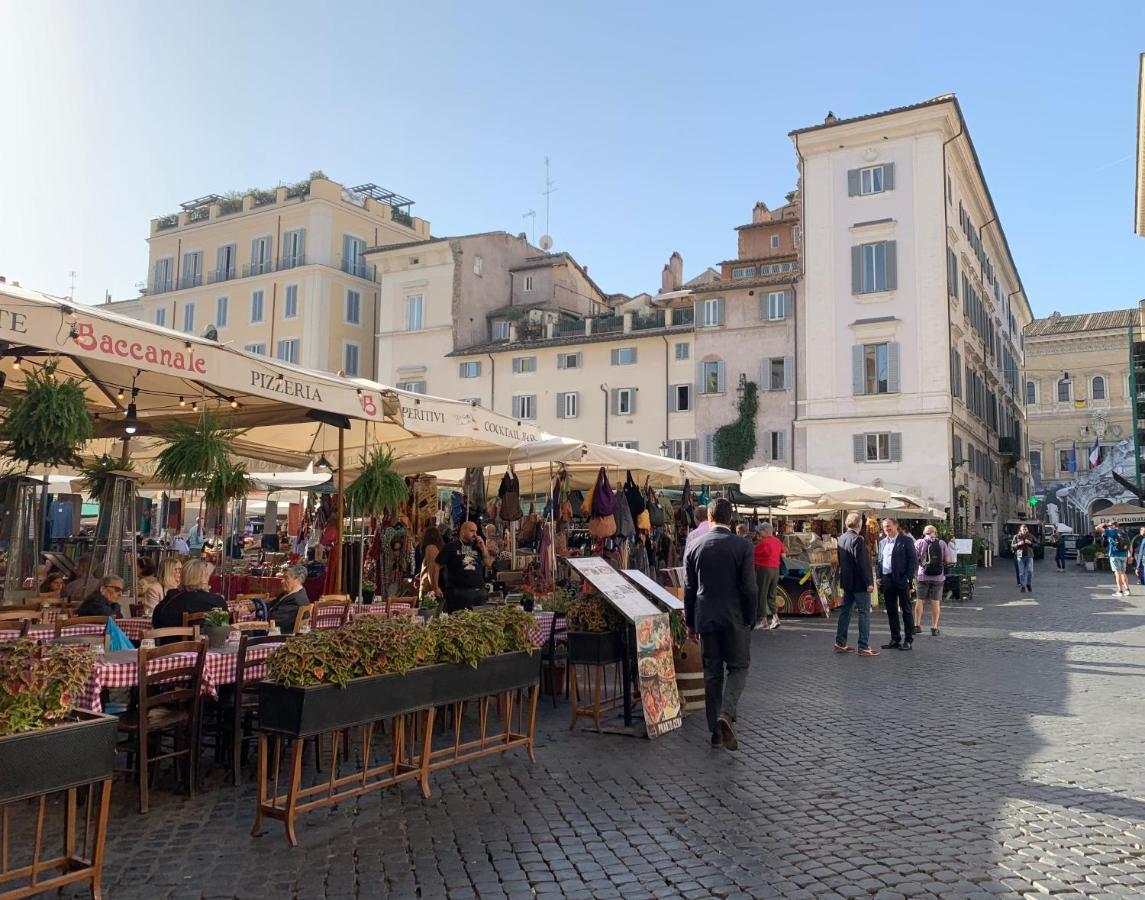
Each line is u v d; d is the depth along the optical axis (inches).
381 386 339.3
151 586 368.2
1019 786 251.4
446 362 1932.8
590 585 334.0
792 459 1610.5
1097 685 411.2
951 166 1588.3
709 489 797.2
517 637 274.4
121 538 371.9
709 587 300.0
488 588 467.8
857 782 256.2
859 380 1534.2
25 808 230.8
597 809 231.5
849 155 1572.3
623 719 339.9
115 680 229.8
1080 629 639.8
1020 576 1022.4
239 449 494.9
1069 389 2896.2
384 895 177.9
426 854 199.8
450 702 247.6
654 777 261.3
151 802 236.7
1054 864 193.3
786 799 240.1
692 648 354.9
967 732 318.0
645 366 1750.7
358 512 423.8
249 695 267.3
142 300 2292.1
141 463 543.2
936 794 244.5
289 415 393.7
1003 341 2246.6
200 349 255.4
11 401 315.9
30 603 347.3
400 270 2004.2
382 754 289.4
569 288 2121.1
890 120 1519.4
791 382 1625.2
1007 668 465.1
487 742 301.7
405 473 512.4
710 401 1685.5
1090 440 2832.2
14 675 158.1
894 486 1488.7
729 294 1686.8
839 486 767.1
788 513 949.8
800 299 1622.8
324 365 2025.1
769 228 2100.1
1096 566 1489.9
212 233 2224.4
